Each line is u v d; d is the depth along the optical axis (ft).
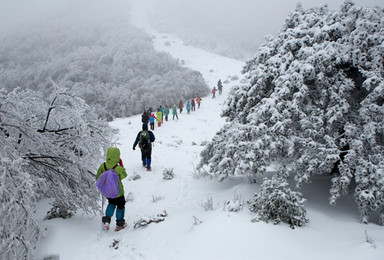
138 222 15.35
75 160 14.74
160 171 27.68
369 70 16.70
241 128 17.28
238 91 19.45
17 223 10.47
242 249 10.43
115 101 77.30
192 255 10.58
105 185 13.91
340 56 16.79
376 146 15.38
